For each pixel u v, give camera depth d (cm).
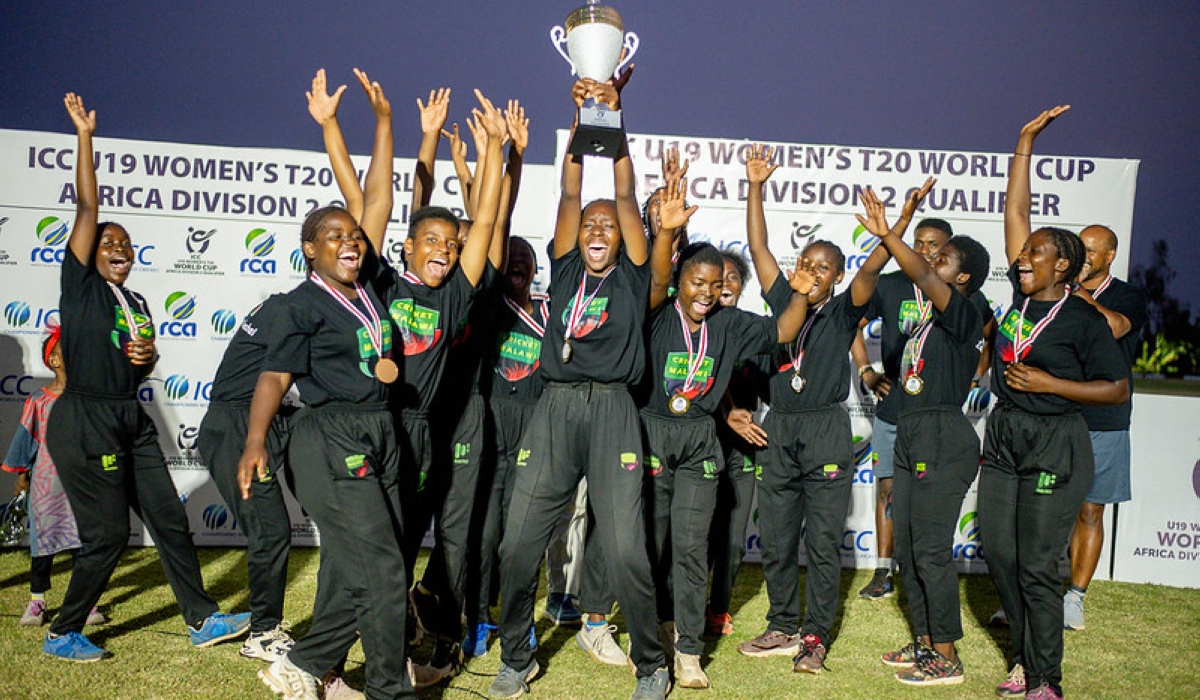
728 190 705
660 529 475
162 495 488
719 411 541
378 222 442
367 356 383
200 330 702
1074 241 436
